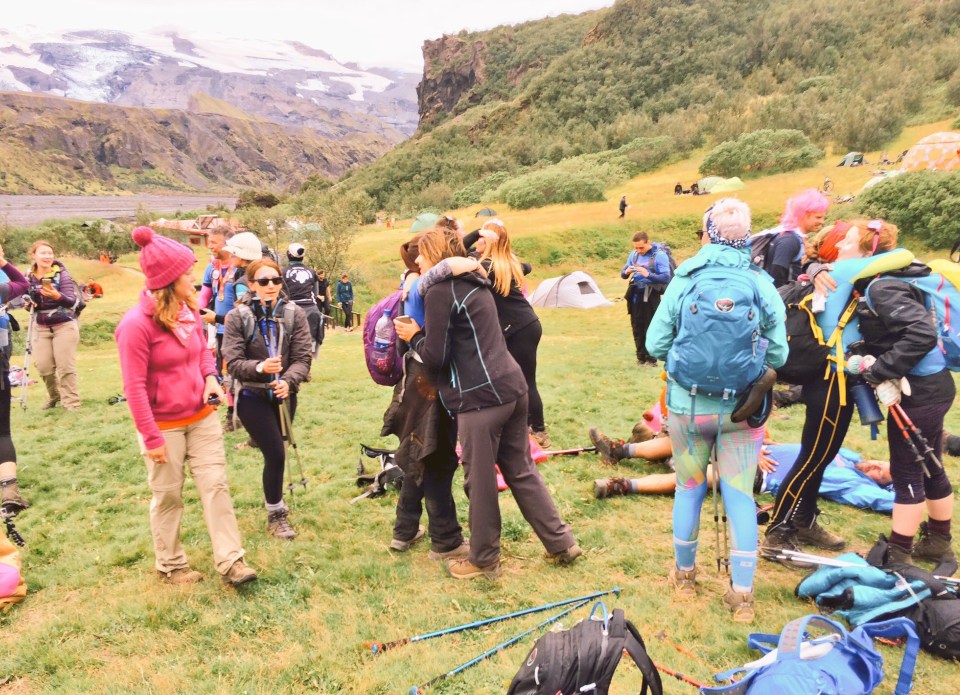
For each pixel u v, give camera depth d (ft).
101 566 15.06
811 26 367.45
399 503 15.65
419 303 13.92
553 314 75.77
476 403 13.43
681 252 137.90
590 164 260.01
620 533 16.31
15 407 31.22
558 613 12.91
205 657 11.74
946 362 13.41
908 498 13.84
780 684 9.34
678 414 12.67
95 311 80.33
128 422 27.99
